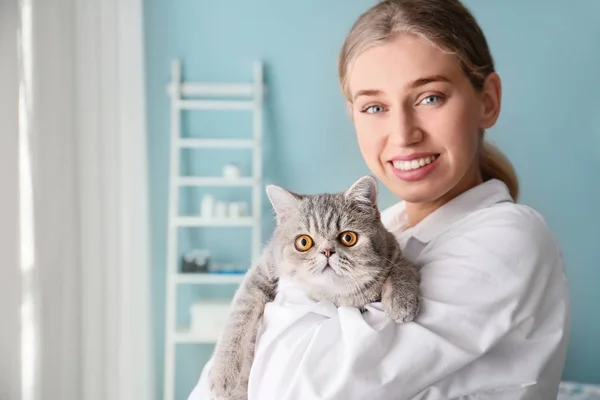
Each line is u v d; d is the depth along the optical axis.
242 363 1.38
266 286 1.48
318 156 3.82
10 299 2.34
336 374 1.12
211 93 3.74
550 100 3.82
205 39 3.76
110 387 2.78
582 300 3.80
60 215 2.48
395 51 1.29
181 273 3.59
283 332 1.21
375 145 1.35
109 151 2.80
